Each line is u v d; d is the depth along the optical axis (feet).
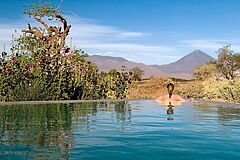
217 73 165.99
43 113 30.78
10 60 52.26
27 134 18.92
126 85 70.95
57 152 14.65
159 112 34.86
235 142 17.43
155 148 15.88
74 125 23.27
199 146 16.42
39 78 52.08
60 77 54.49
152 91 104.99
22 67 52.08
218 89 72.49
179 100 64.80
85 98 60.64
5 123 23.44
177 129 22.11
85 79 62.49
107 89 67.56
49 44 65.46
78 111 34.17
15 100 48.98
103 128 22.12
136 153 14.84
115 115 30.99
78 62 64.49
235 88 63.16
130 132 20.57
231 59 159.63
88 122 25.13
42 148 15.38
